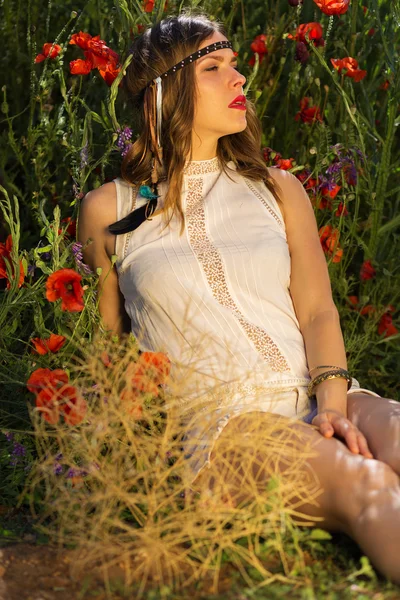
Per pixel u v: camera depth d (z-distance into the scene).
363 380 3.96
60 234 3.34
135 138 3.82
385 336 3.95
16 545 2.65
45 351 3.17
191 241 3.10
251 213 3.17
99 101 4.16
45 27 4.47
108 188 3.28
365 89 4.04
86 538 2.50
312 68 3.98
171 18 3.26
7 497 3.01
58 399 2.86
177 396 2.76
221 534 2.42
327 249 3.81
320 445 2.59
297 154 4.11
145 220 3.15
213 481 2.69
